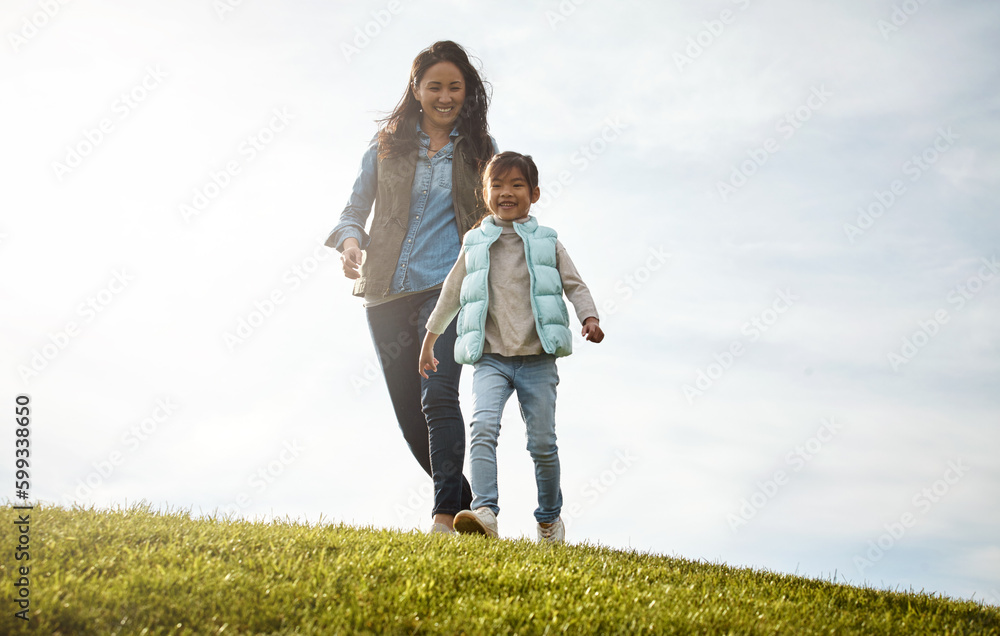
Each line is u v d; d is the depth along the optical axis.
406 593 2.64
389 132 5.14
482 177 4.91
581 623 2.56
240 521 3.83
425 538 3.67
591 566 3.48
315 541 3.34
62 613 2.26
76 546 2.94
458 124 5.19
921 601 3.75
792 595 3.53
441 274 4.93
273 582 2.68
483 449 4.27
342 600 2.57
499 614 2.57
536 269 4.50
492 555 3.44
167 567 2.79
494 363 4.45
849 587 3.96
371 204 5.26
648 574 3.57
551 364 4.46
